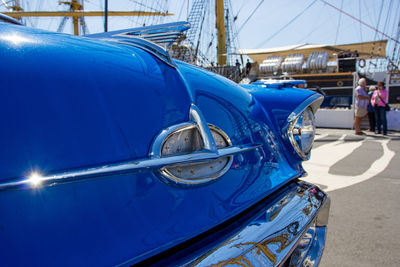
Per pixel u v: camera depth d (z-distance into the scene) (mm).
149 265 632
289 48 16797
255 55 18078
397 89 13258
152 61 886
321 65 14430
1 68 587
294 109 1259
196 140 802
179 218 673
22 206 502
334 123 9844
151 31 1177
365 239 1982
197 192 743
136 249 583
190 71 1042
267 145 1100
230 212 776
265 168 1018
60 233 522
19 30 698
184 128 776
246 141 997
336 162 4414
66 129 599
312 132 1312
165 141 722
